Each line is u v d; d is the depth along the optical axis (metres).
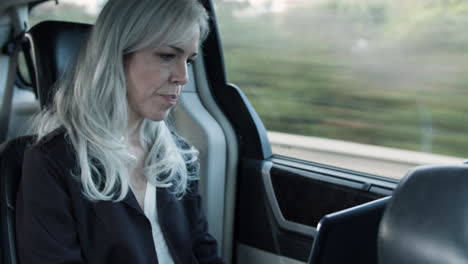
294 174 1.88
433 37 2.00
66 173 1.14
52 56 1.52
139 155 1.29
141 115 1.25
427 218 0.74
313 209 1.83
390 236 0.77
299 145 2.07
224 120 2.01
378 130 2.08
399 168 1.88
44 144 1.17
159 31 1.10
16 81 2.71
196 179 1.42
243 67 2.05
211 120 1.99
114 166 1.16
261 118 2.11
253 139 1.98
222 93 2.01
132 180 1.27
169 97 1.18
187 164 1.42
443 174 0.75
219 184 1.98
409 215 0.76
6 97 2.61
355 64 2.14
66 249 1.11
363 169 1.84
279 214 1.92
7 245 1.11
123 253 1.16
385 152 1.99
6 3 2.37
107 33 1.14
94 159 1.17
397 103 2.07
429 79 2.02
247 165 2.00
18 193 1.15
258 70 2.08
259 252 1.99
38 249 1.09
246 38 2.03
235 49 2.02
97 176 1.17
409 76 2.05
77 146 1.16
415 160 1.97
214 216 1.98
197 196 1.42
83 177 1.13
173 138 1.47
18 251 1.12
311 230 1.84
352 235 0.94
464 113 1.94
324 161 1.93
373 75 2.13
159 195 1.28
